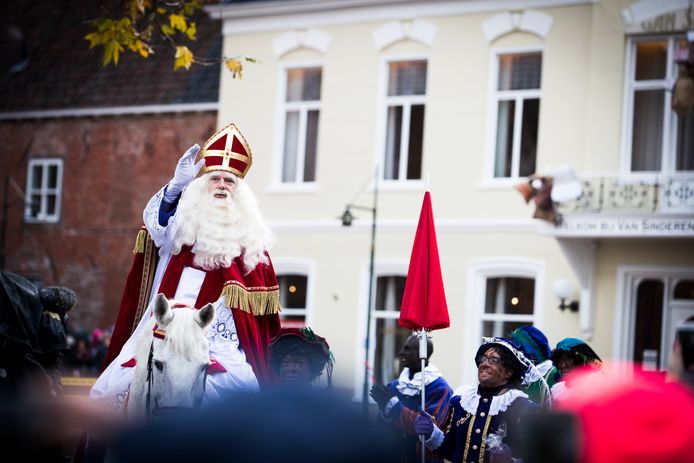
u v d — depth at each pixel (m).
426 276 9.96
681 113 23.75
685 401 4.66
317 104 29.03
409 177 27.81
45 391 9.95
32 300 10.17
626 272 24.98
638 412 4.63
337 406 5.53
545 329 25.70
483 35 27.02
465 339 26.44
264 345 10.09
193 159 9.95
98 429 6.93
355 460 5.42
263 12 29.53
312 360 9.50
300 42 29.14
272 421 5.48
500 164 26.81
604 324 25.09
